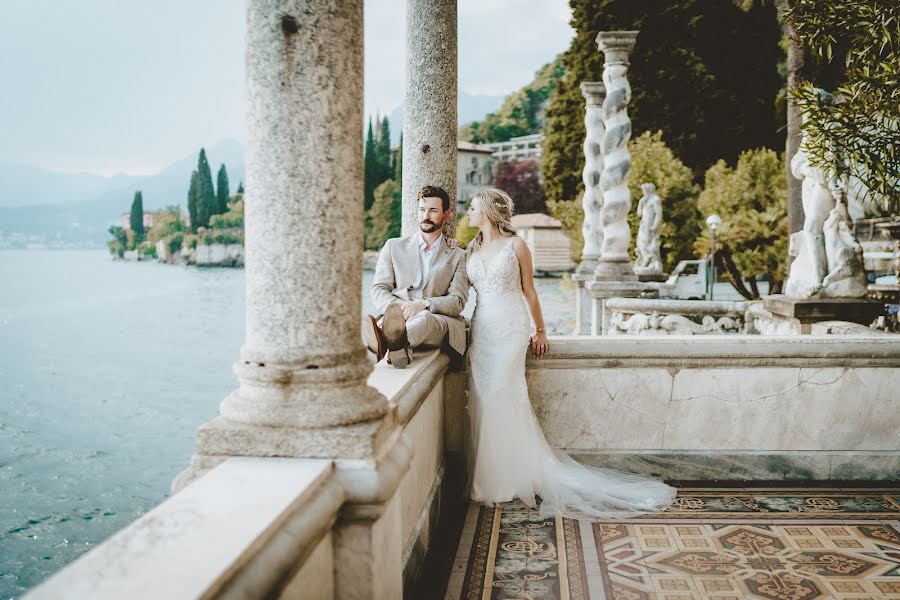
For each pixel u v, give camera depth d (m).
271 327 2.16
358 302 2.28
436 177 4.84
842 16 4.18
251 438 2.11
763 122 33.00
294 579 1.77
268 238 2.13
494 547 3.47
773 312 7.57
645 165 25.08
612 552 3.38
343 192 2.16
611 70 12.19
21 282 94.75
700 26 32.28
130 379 31.31
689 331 10.27
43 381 30.67
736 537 3.54
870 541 3.46
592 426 4.45
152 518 1.66
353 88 2.16
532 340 4.35
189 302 68.69
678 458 4.42
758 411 4.39
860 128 4.17
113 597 1.27
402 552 2.88
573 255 28.58
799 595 2.92
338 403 2.16
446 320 4.09
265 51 2.07
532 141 96.62
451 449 4.54
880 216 14.77
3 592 13.12
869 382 4.35
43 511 15.92
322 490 1.96
